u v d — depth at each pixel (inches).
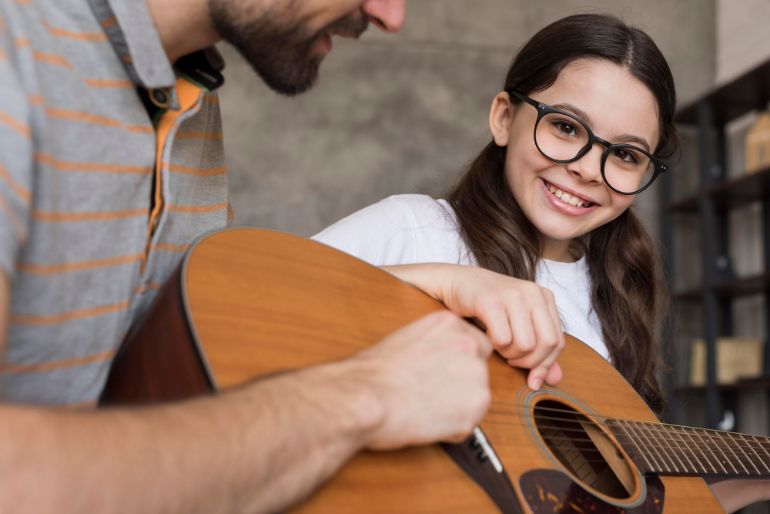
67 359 34.3
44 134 31.0
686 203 197.6
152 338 35.2
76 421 24.6
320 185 201.0
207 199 46.4
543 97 66.7
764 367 183.3
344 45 206.4
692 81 215.5
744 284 178.4
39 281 32.1
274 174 199.6
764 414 185.5
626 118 64.4
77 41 34.6
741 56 207.8
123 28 35.2
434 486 35.4
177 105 38.9
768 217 190.2
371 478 33.2
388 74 207.3
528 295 47.9
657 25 215.3
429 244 68.6
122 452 24.5
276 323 37.1
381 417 31.2
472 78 210.5
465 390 34.1
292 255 41.7
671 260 201.5
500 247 68.8
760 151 183.5
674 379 193.2
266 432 27.6
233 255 39.1
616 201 66.8
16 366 32.5
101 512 23.9
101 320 35.5
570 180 65.1
